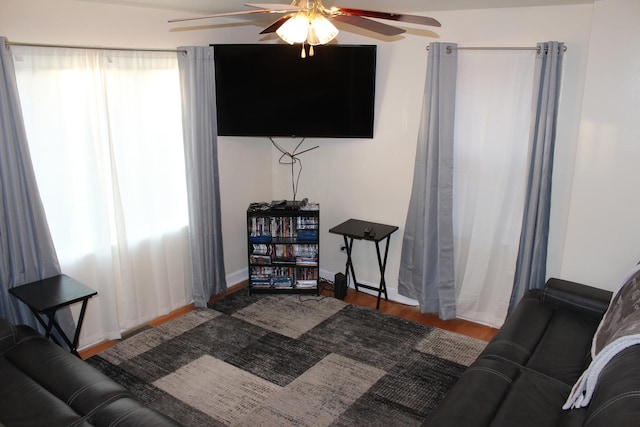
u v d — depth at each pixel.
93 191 3.18
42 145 2.94
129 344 3.36
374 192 4.12
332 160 4.30
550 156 3.19
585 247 3.08
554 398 2.12
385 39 3.73
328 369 3.08
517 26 3.19
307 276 4.27
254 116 3.89
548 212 3.31
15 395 2.15
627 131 2.81
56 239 3.10
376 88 3.86
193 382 2.94
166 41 3.51
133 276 3.56
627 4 2.68
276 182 4.67
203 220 3.86
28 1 2.73
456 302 3.82
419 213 3.73
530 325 2.72
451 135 3.50
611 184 2.92
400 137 3.86
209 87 3.72
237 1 3.24
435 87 3.43
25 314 2.94
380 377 3.00
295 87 3.79
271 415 2.65
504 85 3.30
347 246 4.16
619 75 2.78
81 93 3.03
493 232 3.57
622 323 2.16
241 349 3.32
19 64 2.76
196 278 3.92
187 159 3.69
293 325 3.67
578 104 3.11
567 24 3.04
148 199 3.57
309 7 1.88
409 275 3.97
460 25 3.38
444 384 2.93
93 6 3.03
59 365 2.37
